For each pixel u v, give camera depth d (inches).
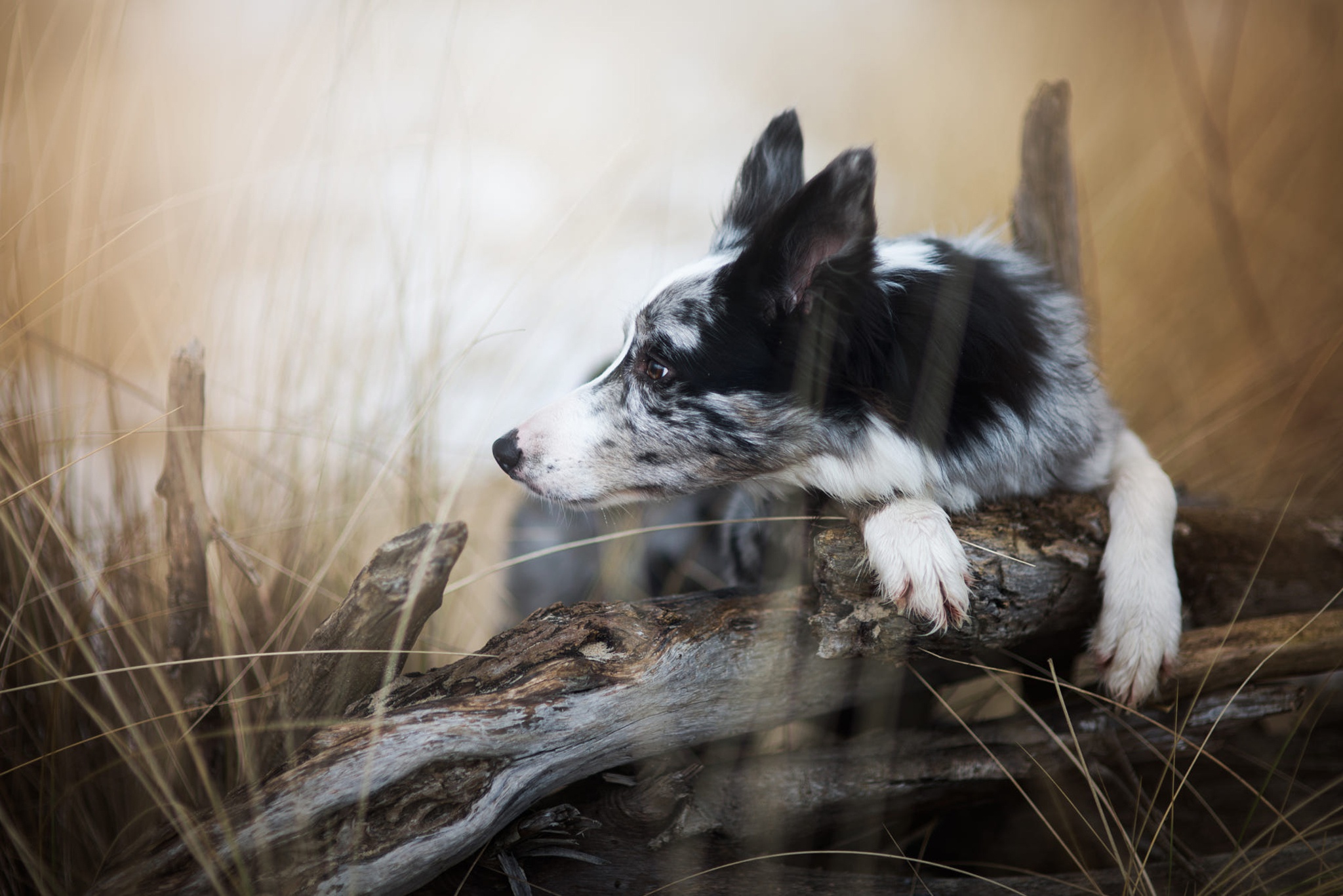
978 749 77.0
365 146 132.4
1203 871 72.8
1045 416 84.1
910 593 68.0
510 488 148.6
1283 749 84.1
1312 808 86.9
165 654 81.2
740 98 280.2
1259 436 146.2
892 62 257.6
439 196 156.9
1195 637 78.8
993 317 83.9
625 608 70.7
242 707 73.9
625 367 88.9
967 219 185.6
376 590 63.1
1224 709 78.5
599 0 320.8
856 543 73.8
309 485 107.2
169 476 76.6
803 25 299.9
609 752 67.0
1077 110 212.2
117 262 111.0
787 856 75.3
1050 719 78.7
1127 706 74.9
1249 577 85.4
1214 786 91.0
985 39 245.1
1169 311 170.2
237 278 127.0
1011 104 226.1
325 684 66.7
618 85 289.1
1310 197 183.5
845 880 71.2
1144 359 159.6
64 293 99.5
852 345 79.4
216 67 182.7
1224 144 176.2
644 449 86.7
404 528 107.4
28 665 81.2
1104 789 80.0
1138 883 69.4
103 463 116.4
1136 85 209.2
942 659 77.9
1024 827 88.9
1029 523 79.3
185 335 122.8
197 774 77.5
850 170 74.5
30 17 120.8
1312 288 171.3
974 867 85.6
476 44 279.9
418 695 64.7
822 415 81.7
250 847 55.4
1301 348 157.3
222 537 77.5
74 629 71.6
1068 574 75.4
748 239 91.0
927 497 78.7
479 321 170.9
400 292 121.4
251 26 201.9
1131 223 185.2
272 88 144.3
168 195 127.2
